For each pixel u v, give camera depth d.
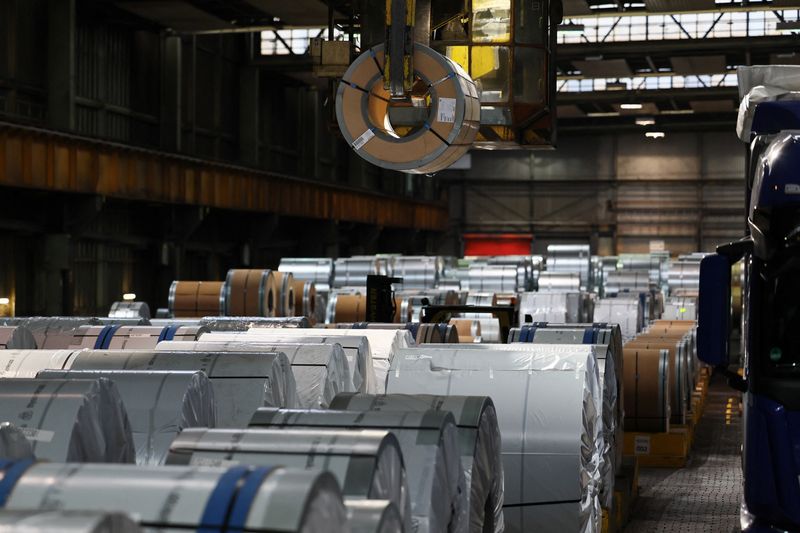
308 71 46.31
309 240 49.94
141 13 35.75
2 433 3.72
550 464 6.66
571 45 42.62
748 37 40.94
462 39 16.61
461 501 4.81
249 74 45.34
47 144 29.22
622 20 45.16
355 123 11.60
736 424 20.58
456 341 13.79
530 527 6.68
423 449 4.39
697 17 44.66
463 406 5.10
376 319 21.73
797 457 8.06
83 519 2.19
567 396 6.80
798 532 8.12
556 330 9.98
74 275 34.38
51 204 32.12
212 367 6.00
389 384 7.14
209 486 2.76
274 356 6.08
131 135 37.72
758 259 8.32
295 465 3.67
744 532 8.41
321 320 28.62
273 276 24.48
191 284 24.11
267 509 2.64
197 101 41.94
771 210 8.23
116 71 36.75
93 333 8.70
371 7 16.25
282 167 49.53
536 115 16.97
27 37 32.22
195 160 36.62
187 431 3.92
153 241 38.53
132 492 2.79
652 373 15.59
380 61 11.50
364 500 3.41
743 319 9.38
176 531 2.70
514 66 16.59
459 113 11.32
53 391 4.45
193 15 36.00
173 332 8.66
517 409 6.79
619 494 11.02
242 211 43.72
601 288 36.88
